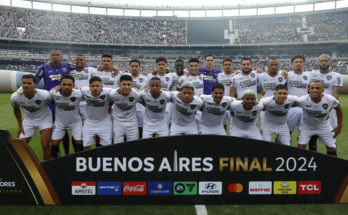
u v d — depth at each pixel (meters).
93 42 35.09
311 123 4.05
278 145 2.75
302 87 4.91
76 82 5.23
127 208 2.75
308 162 2.79
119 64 35.66
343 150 5.05
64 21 36.56
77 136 4.07
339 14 36.62
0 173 2.72
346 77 15.24
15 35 32.50
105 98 3.89
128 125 4.10
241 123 4.06
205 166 2.77
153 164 2.75
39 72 4.97
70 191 2.77
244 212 2.69
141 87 5.34
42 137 3.96
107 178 2.76
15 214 2.62
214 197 2.82
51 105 4.51
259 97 14.79
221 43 37.56
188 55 37.97
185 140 2.72
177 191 2.80
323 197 2.85
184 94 3.57
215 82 5.88
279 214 2.66
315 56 36.03
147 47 37.44
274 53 37.16
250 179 2.80
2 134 2.66
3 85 13.68
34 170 2.73
